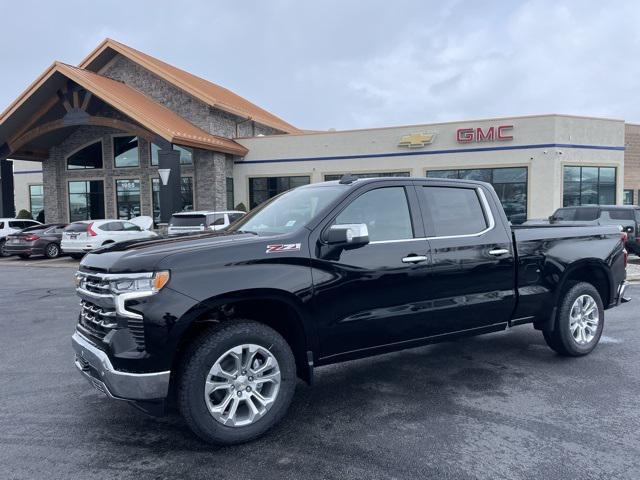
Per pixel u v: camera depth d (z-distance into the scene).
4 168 26.58
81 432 4.11
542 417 4.25
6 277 14.66
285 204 4.89
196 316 3.64
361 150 26.27
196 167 26.61
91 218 29.27
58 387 5.17
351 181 4.67
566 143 23.11
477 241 4.98
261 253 3.92
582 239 5.85
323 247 4.17
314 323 4.10
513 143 23.52
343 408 4.51
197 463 3.57
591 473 3.36
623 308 8.65
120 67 28.61
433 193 4.94
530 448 3.71
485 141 23.97
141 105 25.02
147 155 27.98
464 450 3.70
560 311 5.64
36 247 19.97
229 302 3.76
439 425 4.13
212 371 3.68
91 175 28.95
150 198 28.06
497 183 23.98
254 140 28.09
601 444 3.76
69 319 8.48
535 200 23.25
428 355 6.08
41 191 34.41
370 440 3.88
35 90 23.75
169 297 3.56
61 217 29.55
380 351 4.52
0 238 21.72
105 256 3.90
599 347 6.29
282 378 3.96
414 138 25.11
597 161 23.75
